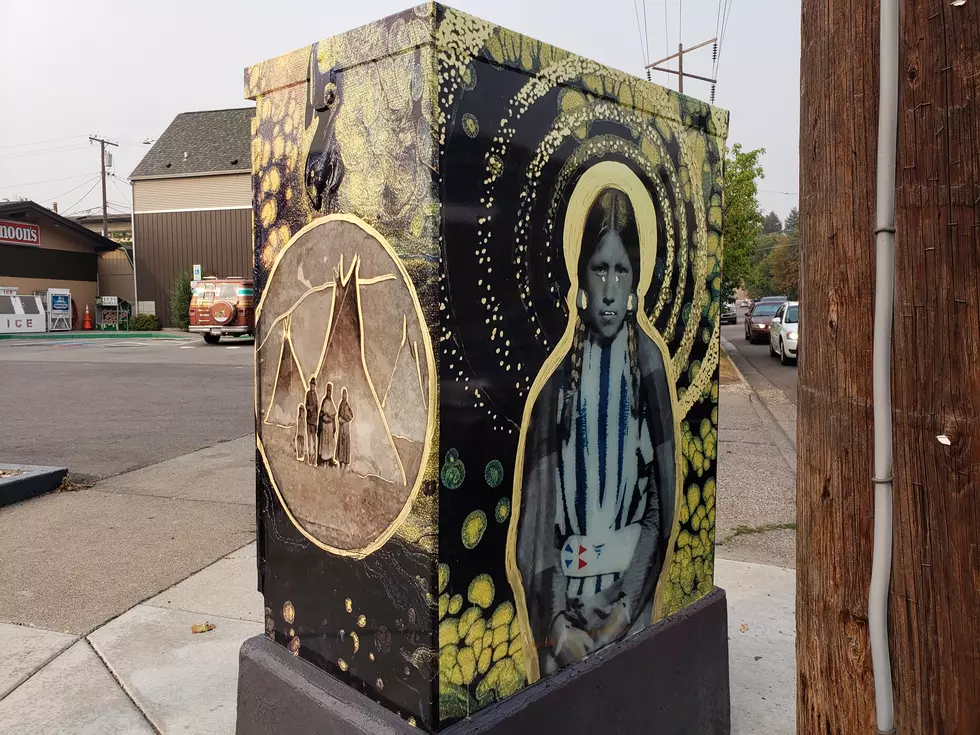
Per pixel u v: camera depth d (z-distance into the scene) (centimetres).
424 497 179
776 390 1277
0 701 298
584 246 210
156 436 855
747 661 330
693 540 261
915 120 134
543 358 201
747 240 1888
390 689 192
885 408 141
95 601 395
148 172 3516
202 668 325
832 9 150
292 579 223
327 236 202
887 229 138
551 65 196
